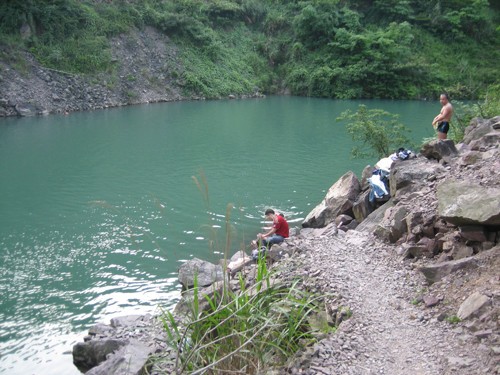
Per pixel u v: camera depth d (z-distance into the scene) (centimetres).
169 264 987
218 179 1672
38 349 697
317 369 478
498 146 885
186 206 1376
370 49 4562
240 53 4709
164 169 1811
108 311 802
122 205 1388
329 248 788
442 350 491
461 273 610
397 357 494
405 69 4466
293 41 4878
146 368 538
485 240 641
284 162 1934
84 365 654
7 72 3073
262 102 4025
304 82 4597
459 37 4988
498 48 5059
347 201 1023
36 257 1023
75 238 1131
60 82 3284
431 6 5162
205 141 2331
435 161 953
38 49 3325
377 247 784
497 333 486
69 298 846
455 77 4634
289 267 704
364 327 552
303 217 1281
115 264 987
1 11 3231
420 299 601
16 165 1848
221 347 470
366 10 5206
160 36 4178
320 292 646
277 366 487
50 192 1523
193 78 4066
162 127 2698
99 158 1972
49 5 3484
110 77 3591
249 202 1416
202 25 4450
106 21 3791
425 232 735
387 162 1004
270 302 525
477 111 1508
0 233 1165
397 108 3709
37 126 2670
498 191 660
